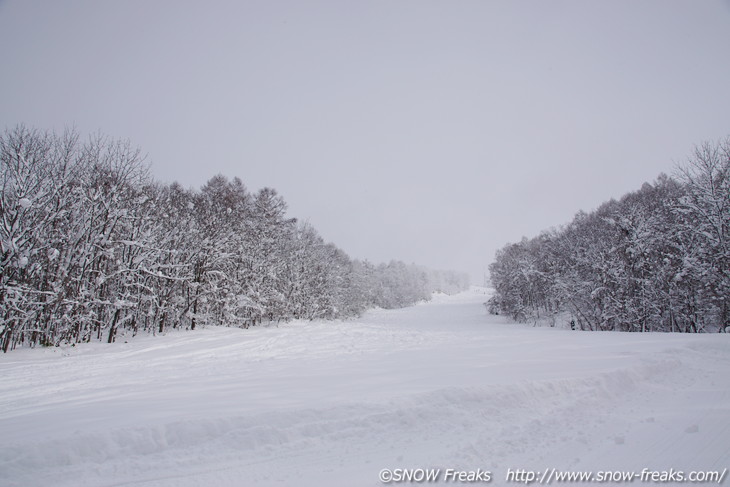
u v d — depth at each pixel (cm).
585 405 741
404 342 2181
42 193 1994
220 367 1398
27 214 1997
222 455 530
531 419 666
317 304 4462
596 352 1360
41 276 2164
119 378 1221
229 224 3256
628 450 539
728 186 2559
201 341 2241
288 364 1386
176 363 1530
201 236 3058
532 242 6306
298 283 4112
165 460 514
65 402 852
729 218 2547
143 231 2580
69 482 462
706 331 3042
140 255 2414
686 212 2750
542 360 1184
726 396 816
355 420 628
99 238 2269
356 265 8156
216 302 3269
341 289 5525
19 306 1952
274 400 729
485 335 2595
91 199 2252
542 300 5141
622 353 1302
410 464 505
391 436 594
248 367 1359
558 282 3978
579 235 4366
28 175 1973
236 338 2367
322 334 2608
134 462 506
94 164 2372
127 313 2762
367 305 8531
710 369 1105
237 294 3322
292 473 485
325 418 630
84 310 2317
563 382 834
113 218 2352
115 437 541
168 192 3167
